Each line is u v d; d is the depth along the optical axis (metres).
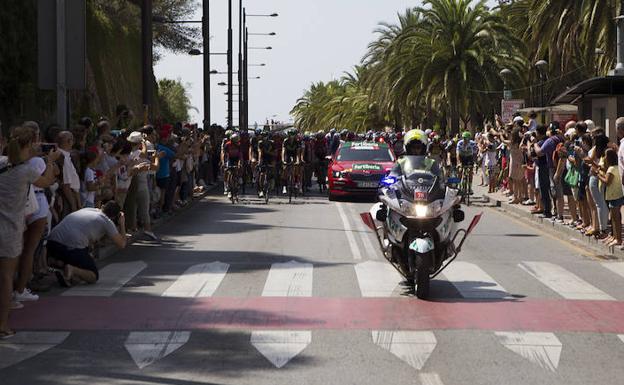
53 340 14.48
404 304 17.53
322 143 54.12
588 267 22.70
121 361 13.10
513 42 82.81
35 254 19.47
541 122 61.75
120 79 76.62
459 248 19.08
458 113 87.06
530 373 12.39
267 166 46.16
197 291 18.98
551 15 57.81
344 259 23.98
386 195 18.58
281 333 14.91
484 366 12.76
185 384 11.85
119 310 16.92
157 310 16.92
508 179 44.59
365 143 50.31
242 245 27.20
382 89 102.50
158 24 88.62
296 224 33.91
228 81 84.31
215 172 58.66
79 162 22.41
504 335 14.79
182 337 14.66
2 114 40.44
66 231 19.47
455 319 16.08
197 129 48.91
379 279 20.59
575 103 46.44
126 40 81.69
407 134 19.22
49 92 44.62
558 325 15.62
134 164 26.64
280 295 18.50
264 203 44.75
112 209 20.86
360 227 32.75
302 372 12.42
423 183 18.28
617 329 15.30
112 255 24.89
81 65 24.03
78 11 23.89
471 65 85.31
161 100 99.94
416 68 87.69
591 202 27.23
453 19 84.94
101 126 25.70
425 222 17.88
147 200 28.31
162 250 25.98
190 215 37.78
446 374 12.33
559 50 59.59
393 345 14.05
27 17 42.84
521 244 27.64
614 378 12.15
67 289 19.23
